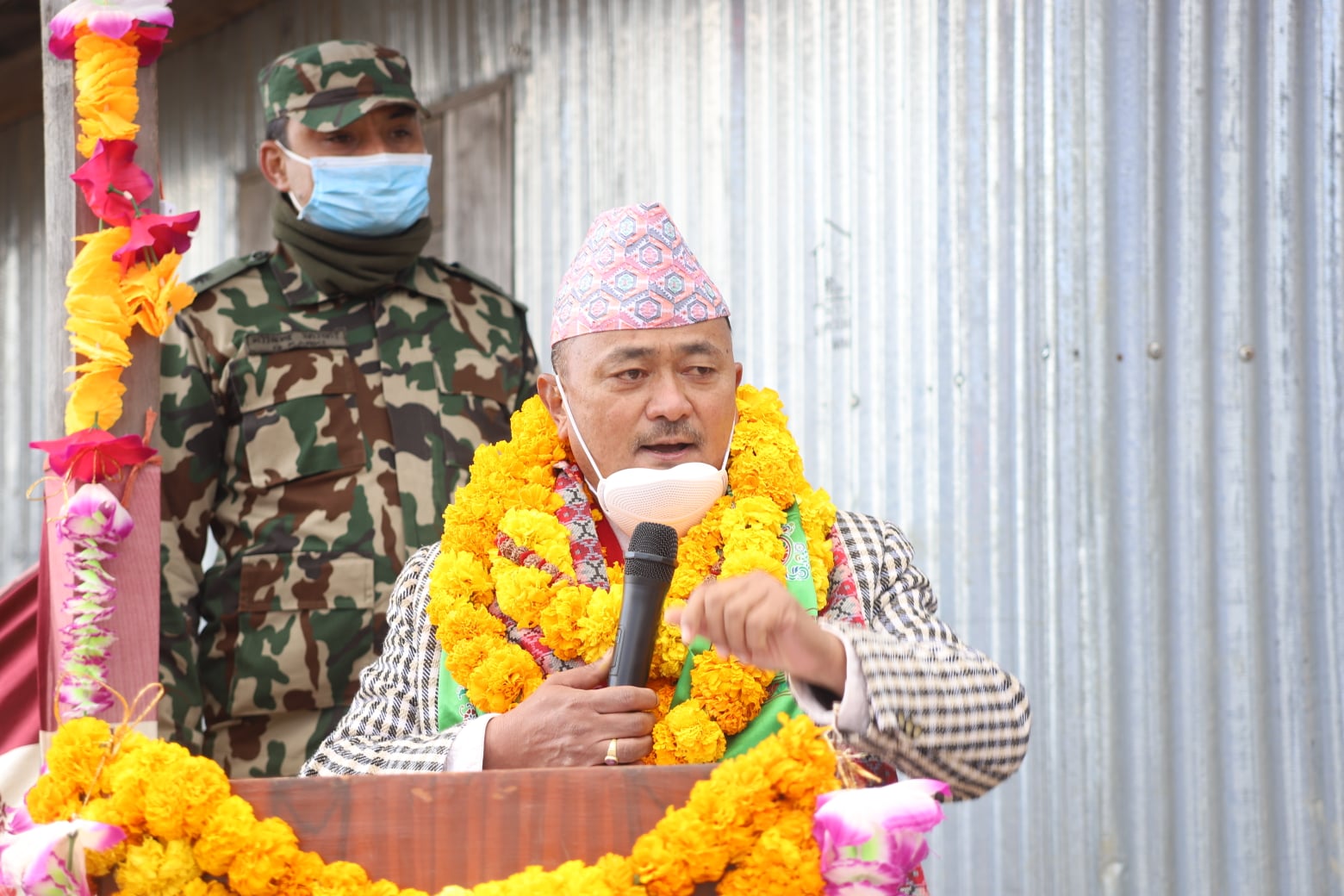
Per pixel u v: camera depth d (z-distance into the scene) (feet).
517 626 7.92
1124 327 12.82
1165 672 12.47
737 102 15.90
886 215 14.48
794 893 5.89
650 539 7.18
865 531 8.06
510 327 13.53
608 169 17.21
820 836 5.94
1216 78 12.48
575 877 5.82
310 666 11.64
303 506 11.93
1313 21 12.10
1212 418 12.37
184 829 6.02
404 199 12.76
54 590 8.10
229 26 21.65
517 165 18.37
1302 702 11.87
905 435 14.17
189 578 11.57
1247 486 12.19
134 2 8.29
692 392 7.79
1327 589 11.83
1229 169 12.40
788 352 15.23
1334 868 11.68
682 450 7.83
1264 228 12.24
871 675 6.52
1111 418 12.84
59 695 7.79
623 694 6.97
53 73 8.74
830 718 6.53
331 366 12.32
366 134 12.85
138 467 8.17
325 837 6.01
